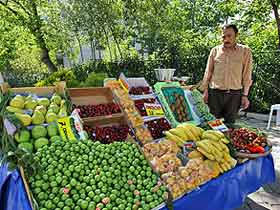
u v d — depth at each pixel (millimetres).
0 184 1781
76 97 2645
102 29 9453
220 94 3525
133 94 2957
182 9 12711
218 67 3482
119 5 9227
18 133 1922
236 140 2695
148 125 2721
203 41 9016
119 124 2635
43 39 10773
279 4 7590
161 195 1805
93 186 1689
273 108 5961
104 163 1859
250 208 2674
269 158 2721
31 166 1635
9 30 11234
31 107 2129
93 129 2398
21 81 11352
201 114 3205
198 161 2129
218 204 2102
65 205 1562
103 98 2791
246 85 3504
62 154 1806
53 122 2082
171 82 3309
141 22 9492
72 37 10164
